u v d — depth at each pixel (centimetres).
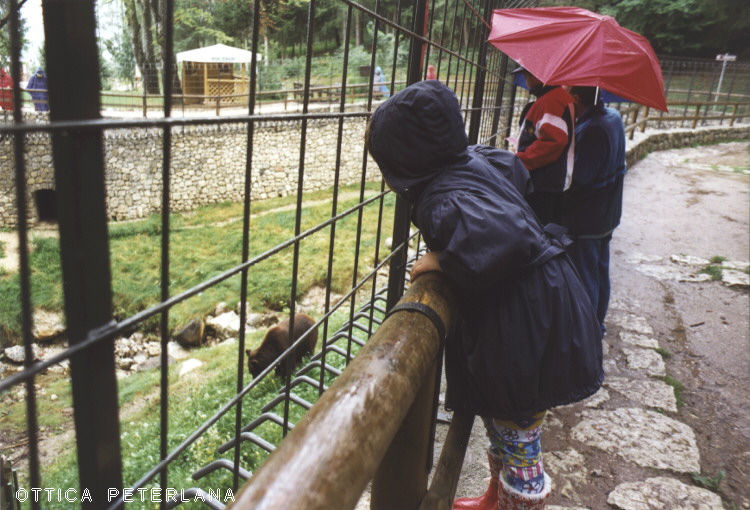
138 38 1803
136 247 1507
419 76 225
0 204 539
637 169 1088
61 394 700
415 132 141
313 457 63
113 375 72
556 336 151
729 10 3350
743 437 271
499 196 143
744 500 228
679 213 741
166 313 82
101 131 65
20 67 55
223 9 2720
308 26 126
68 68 60
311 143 2025
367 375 83
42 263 569
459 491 218
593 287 320
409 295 123
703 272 513
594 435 268
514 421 165
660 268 523
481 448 240
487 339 152
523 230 133
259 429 371
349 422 71
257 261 113
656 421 281
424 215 142
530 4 443
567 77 275
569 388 155
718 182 973
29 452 57
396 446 132
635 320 407
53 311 809
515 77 487
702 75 2600
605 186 310
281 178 2006
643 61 282
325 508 58
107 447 72
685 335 386
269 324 1154
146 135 1689
